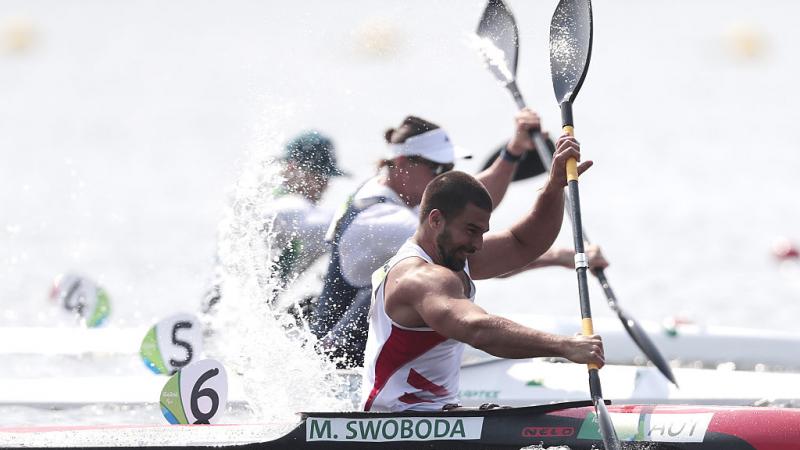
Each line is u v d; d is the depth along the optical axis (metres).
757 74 149.62
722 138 101.75
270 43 171.25
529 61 117.25
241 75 147.88
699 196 74.38
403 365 17.47
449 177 16.98
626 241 59.88
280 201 24.30
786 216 66.94
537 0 66.44
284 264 24.02
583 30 21.73
